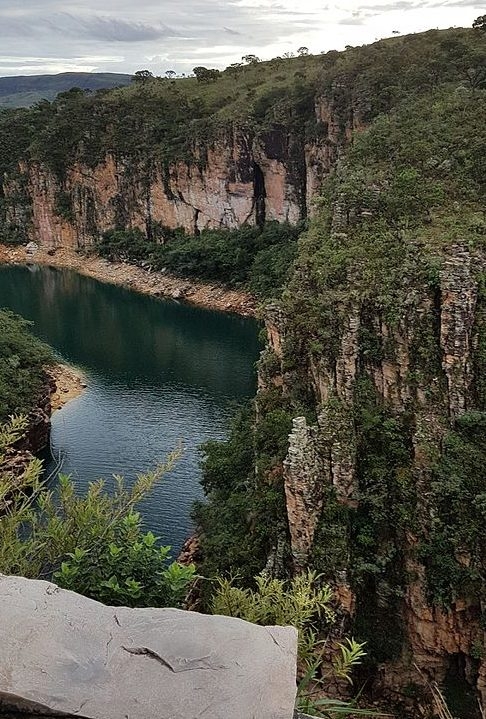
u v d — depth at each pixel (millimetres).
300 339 32969
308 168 95000
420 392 28125
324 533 26703
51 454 48594
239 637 7016
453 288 27781
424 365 28312
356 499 27469
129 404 58812
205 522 34750
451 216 35344
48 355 57844
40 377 55219
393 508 27172
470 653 25125
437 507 26141
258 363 38625
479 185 38531
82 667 6555
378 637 26297
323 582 25547
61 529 10750
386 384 29188
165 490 42594
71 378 65438
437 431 27219
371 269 31875
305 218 96938
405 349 28703
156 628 7082
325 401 29625
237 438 39906
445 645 25953
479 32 87000
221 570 28719
